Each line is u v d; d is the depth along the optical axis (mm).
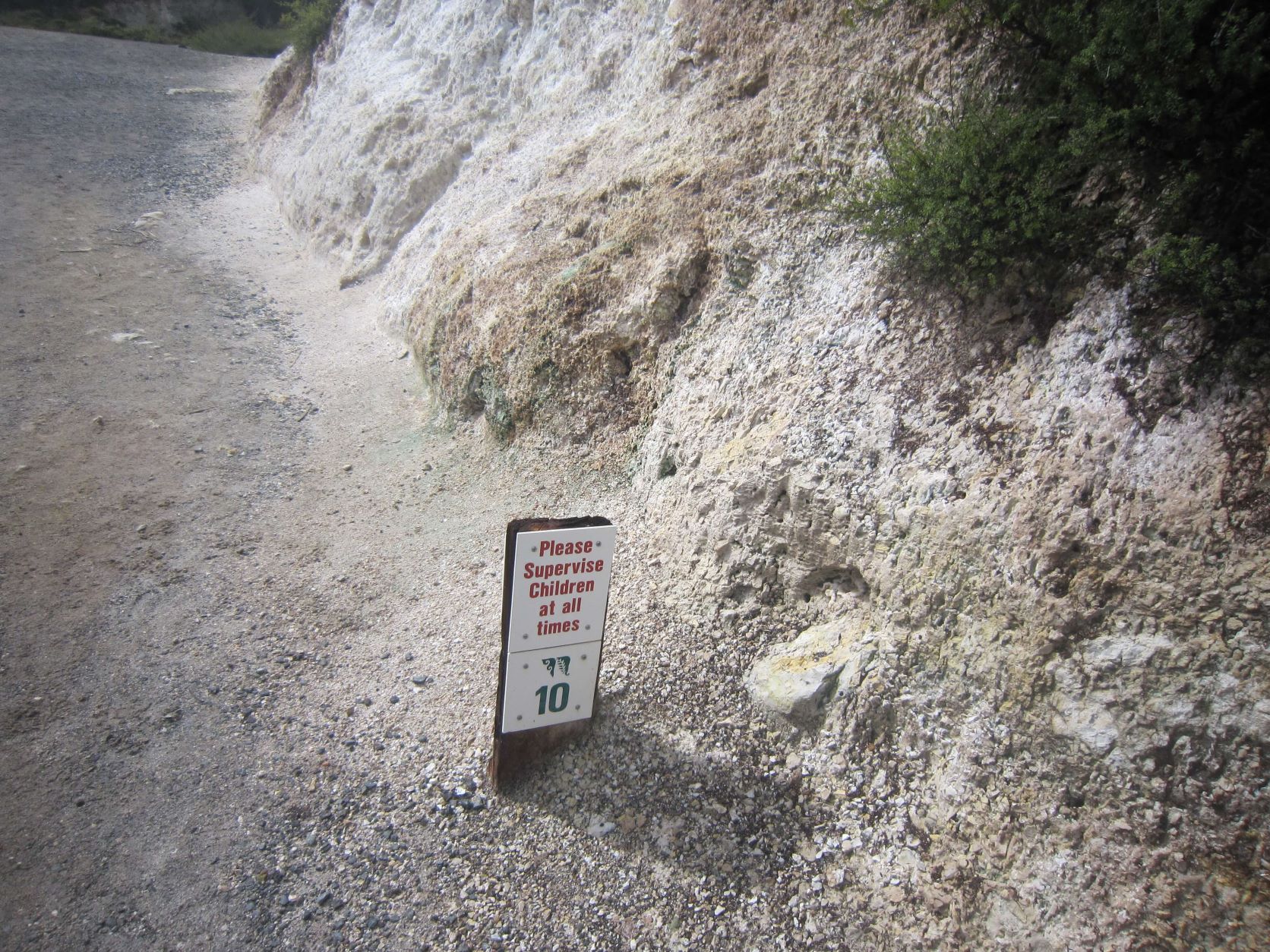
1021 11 4219
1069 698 3223
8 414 7051
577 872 3605
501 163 8656
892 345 4379
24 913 3506
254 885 3615
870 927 3342
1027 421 3678
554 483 5906
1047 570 3369
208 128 16109
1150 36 3461
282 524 6051
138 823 3885
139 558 5625
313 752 4223
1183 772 2949
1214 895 2836
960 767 3479
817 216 5254
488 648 4734
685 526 4934
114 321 8828
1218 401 3195
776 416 4715
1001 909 3164
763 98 6078
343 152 10820
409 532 5879
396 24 12094
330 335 9031
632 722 4129
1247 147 3238
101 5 23891
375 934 3426
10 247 10133
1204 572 3021
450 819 3844
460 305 7203
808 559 4367
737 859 3605
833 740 3859
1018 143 3912
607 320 5996
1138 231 3621
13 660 4770
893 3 5281
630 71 7805
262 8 25547
